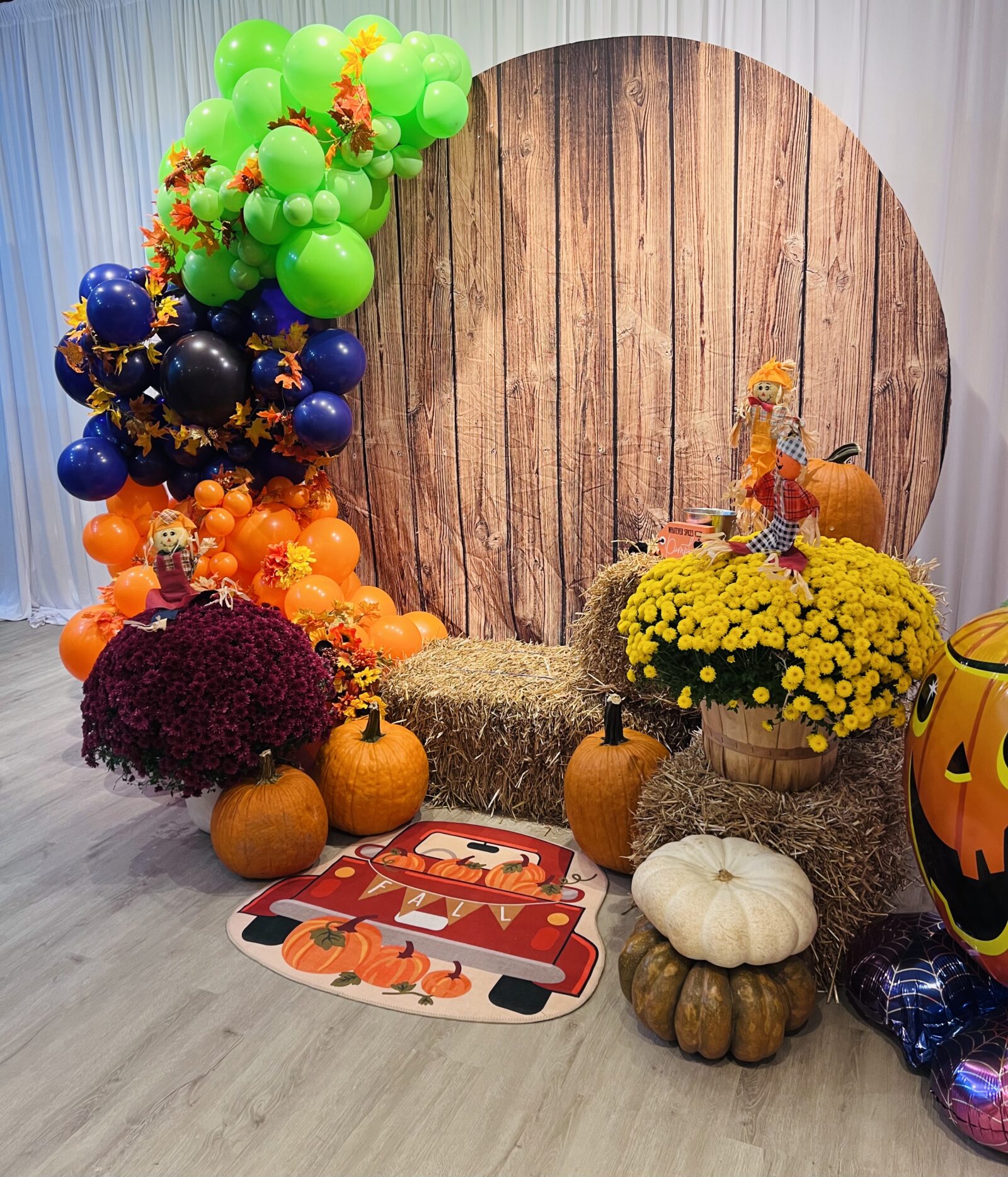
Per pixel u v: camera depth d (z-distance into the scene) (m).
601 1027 1.93
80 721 3.79
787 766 2.07
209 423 3.00
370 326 3.35
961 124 2.90
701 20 3.17
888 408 2.80
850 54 2.98
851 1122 1.69
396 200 3.22
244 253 2.84
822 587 1.91
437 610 3.49
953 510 3.14
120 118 4.47
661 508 3.11
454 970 2.11
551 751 2.71
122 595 3.11
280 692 2.46
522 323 3.16
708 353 2.96
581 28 3.32
